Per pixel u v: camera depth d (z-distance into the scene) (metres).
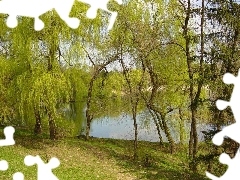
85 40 21.28
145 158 22.91
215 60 14.09
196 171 16.56
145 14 20.91
